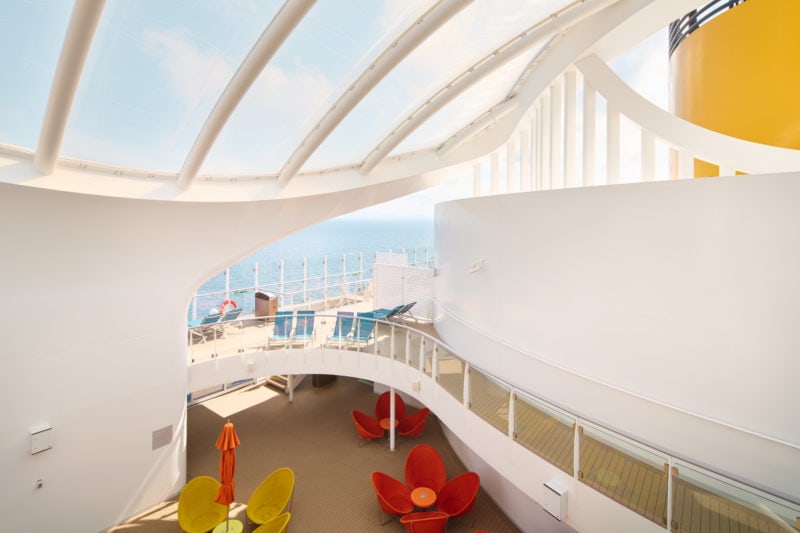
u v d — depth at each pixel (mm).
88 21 4285
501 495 8672
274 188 9891
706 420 5047
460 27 7250
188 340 10828
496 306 8609
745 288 4754
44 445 7020
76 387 7422
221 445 7324
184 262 8859
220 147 8141
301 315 11562
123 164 7645
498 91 11109
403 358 10023
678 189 5293
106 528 7926
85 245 7348
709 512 3949
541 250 7281
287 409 13844
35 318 6910
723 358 4930
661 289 5484
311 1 4898
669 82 10602
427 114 9164
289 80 7016
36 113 5938
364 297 19922
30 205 6633
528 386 7641
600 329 6242
